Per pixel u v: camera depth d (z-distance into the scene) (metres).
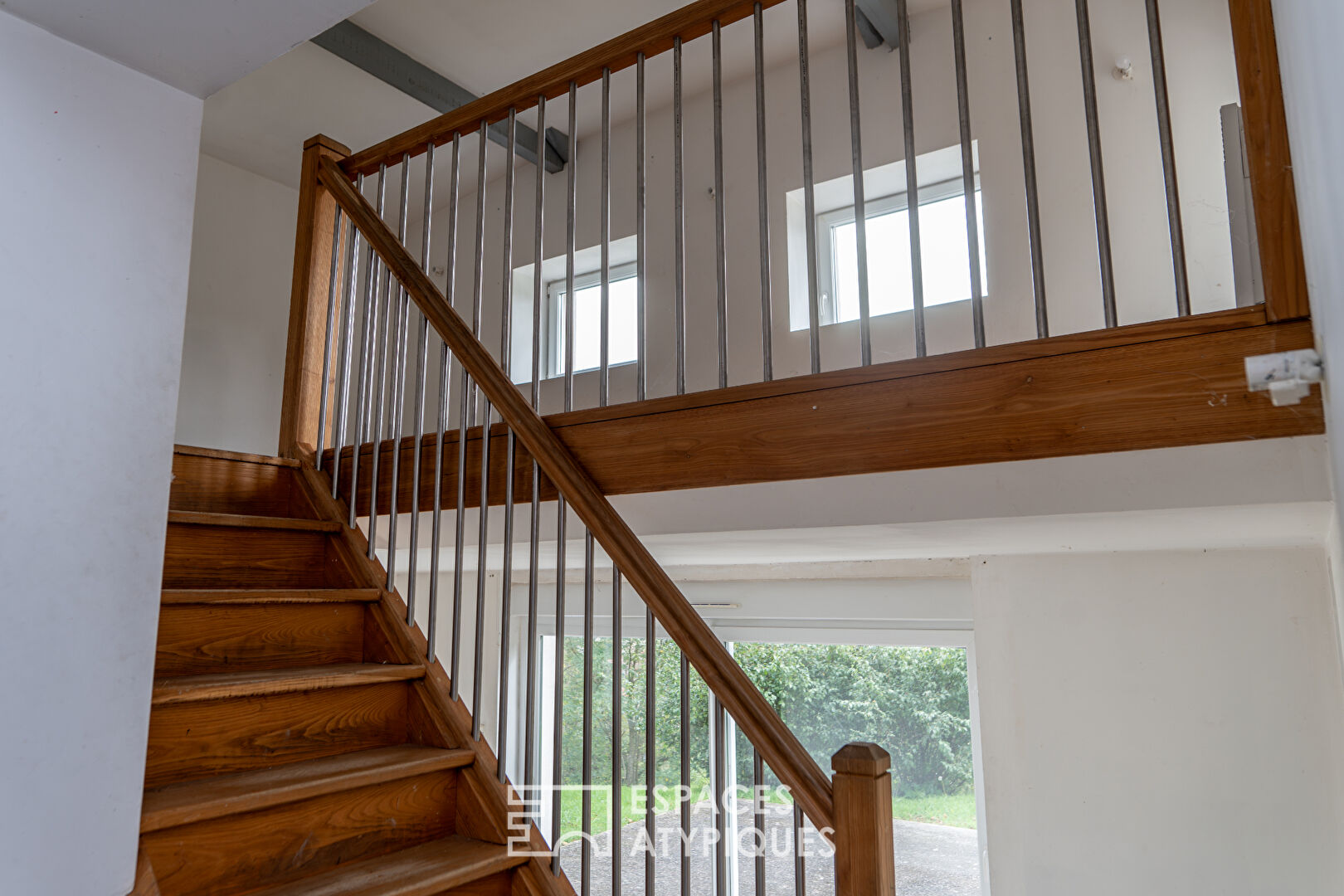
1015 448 1.52
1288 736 2.16
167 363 1.45
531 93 2.24
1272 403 1.32
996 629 2.57
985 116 2.98
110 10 1.27
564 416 2.04
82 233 1.35
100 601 1.33
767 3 1.89
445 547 2.53
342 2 1.24
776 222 3.40
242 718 1.72
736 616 3.27
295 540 2.30
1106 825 2.35
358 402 2.44
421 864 1.67
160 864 1.43
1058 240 2.80
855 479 1.71
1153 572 2.37
